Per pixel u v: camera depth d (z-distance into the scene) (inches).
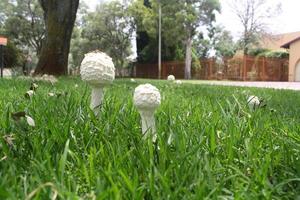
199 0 424.8
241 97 56.5
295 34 561.3
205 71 451.2
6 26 506.9
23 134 20.3
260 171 16.3
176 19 416.5
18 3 502.6
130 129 22.3
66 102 30.8
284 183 15.3
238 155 19.3
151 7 465.1
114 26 497.4
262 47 516.4
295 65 442.9
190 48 441.7
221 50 549.0
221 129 25.5
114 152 17.7
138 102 19.9
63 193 12.3
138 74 501.7
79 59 541.3
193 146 18.9
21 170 16.1
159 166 15.7
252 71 435.8
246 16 504.7
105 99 33.0
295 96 76.9
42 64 154.7
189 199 13.1
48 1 155.3
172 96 52.6
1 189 11.5
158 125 22.7
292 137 23.1
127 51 516.1
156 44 474.9
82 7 530.9
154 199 13.2
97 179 13.6
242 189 14.2
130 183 13.4
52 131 20.6
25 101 34.1
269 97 62.1
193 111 31.8
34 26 502.9
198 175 15.0
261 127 25.3
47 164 16.0
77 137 21.6
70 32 158.6
